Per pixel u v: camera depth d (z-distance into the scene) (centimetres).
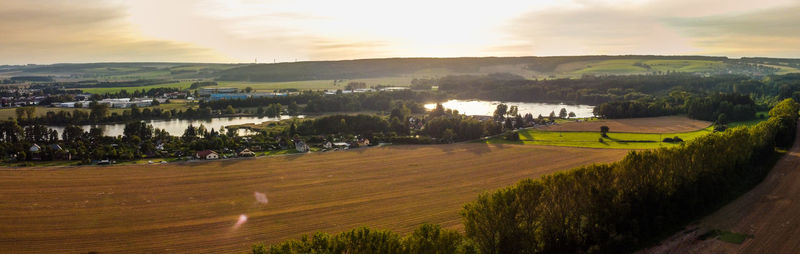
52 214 9381
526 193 6581
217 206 10025
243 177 12538
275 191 11206
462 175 12875
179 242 8050
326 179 12381
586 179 7244
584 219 7138
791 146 13725
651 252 6688
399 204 10138
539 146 17000
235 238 8231
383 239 5378
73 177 12319
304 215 9450
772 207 8269
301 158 15138
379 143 17962
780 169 10888
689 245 6856
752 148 10856
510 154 15638
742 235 7144
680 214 7731
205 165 13950
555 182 6994
